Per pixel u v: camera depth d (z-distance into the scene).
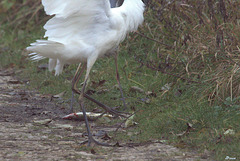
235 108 8.51
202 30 11.18
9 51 16.95
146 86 11.12
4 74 14.41
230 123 8.16
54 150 7.11
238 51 10.14
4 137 7.77
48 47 8.09
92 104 10.48
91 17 8.20
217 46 10.48
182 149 7.19
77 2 8.04
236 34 10.46
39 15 19.73
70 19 8.25
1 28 19.97
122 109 10.05
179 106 9.41
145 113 9.40
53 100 11.24
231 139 7.42
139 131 8.36
